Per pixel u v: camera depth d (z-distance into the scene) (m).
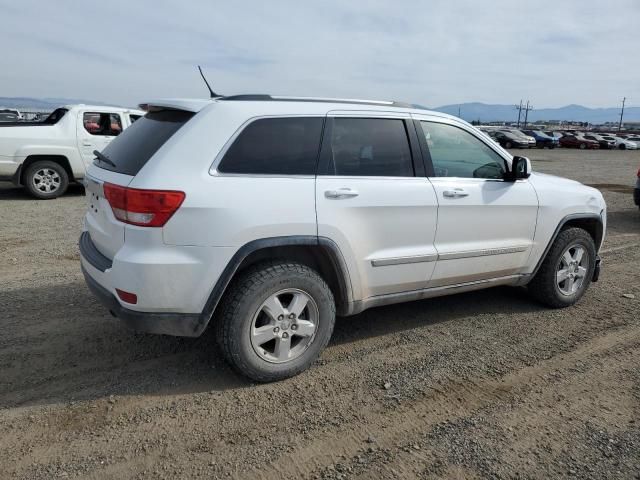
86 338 4.05
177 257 3.02
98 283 3.35
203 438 2.86
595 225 5.14
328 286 3.60
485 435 2.92
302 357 3.50
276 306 3.34
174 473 2.57
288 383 3.46
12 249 6.59
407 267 3.84
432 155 4.00
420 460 2.70
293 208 3.28
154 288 3.01
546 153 37.38
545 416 3.12
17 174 10.22
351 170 3.60
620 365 3.80
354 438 2.88
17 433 2.86
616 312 4.87
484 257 4.26
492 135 42.06
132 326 3.14
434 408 3.20
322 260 3.57
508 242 4.39
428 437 2.90
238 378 3.50
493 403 3.26
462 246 4.12
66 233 7.54
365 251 3.63
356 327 4.41
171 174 3.02
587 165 24.84
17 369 3.55
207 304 3.14
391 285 3.85
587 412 3.17
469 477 2.57
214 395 3.29
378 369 3.68
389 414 3.12
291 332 3.43
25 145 10.10
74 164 10.62
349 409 3.17
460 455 2.74
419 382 3.51
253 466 2.63
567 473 2.62
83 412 3.08
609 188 14.98
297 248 3.46
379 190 3.63
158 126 3.39
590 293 5.42
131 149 3.38
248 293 3.21
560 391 3.42
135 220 2.99
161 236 2.99
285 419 3.05
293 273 3.33
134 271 2.98
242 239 3.14
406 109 3.94
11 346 3.88
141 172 3.05
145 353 3.83
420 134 3.95
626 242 7.87
